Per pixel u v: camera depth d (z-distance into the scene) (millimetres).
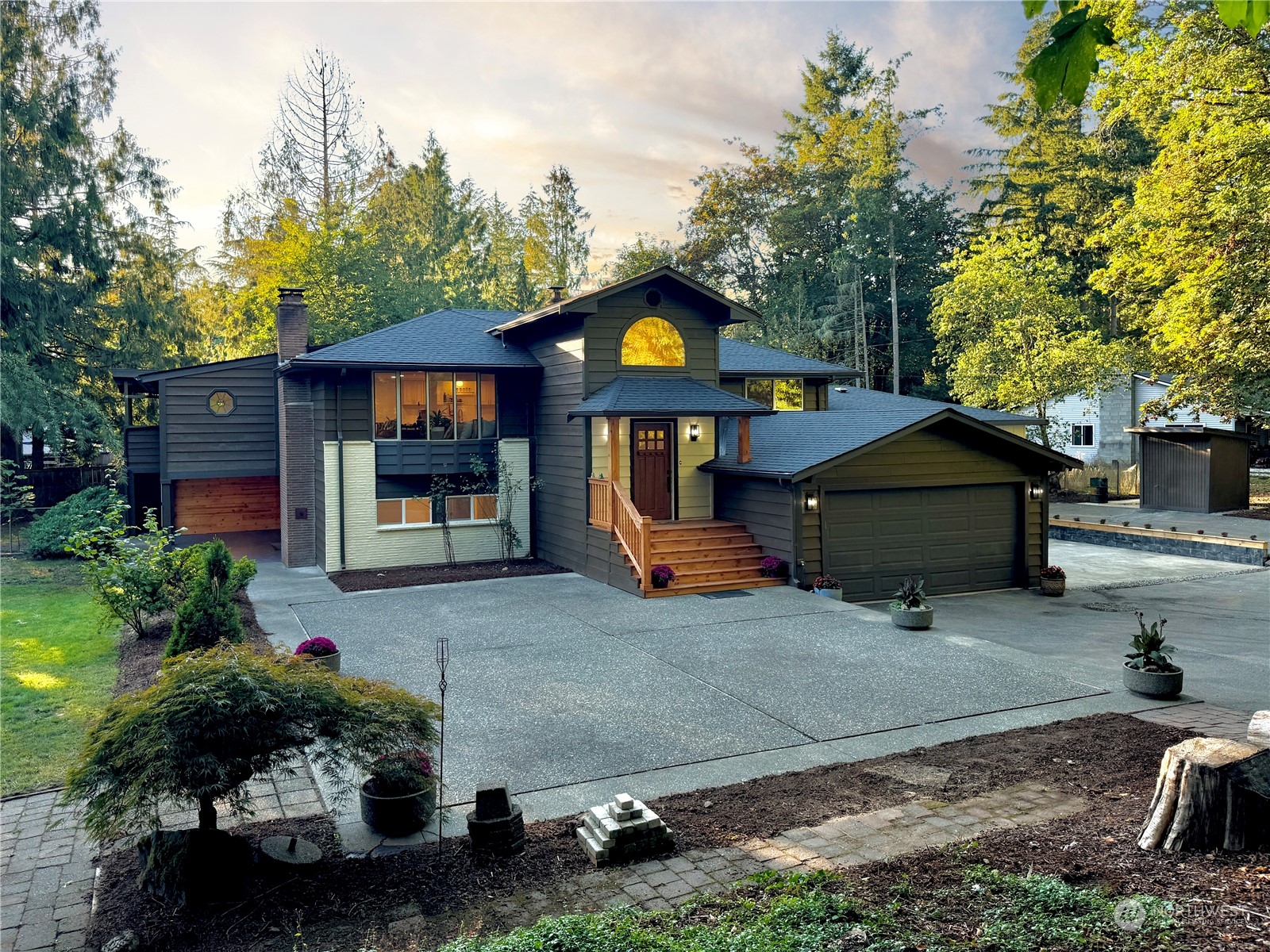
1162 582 19844
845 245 48281
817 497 17219
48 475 27672
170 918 5395
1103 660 12633
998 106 47406
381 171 51875
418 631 13961
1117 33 24312
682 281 19234
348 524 20031
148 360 30422
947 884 5133
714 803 7297
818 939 4371
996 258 35344
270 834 6723
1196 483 28750
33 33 26750
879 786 7535
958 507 18688
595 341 19000
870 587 17859
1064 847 5672
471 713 9898
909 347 49000
